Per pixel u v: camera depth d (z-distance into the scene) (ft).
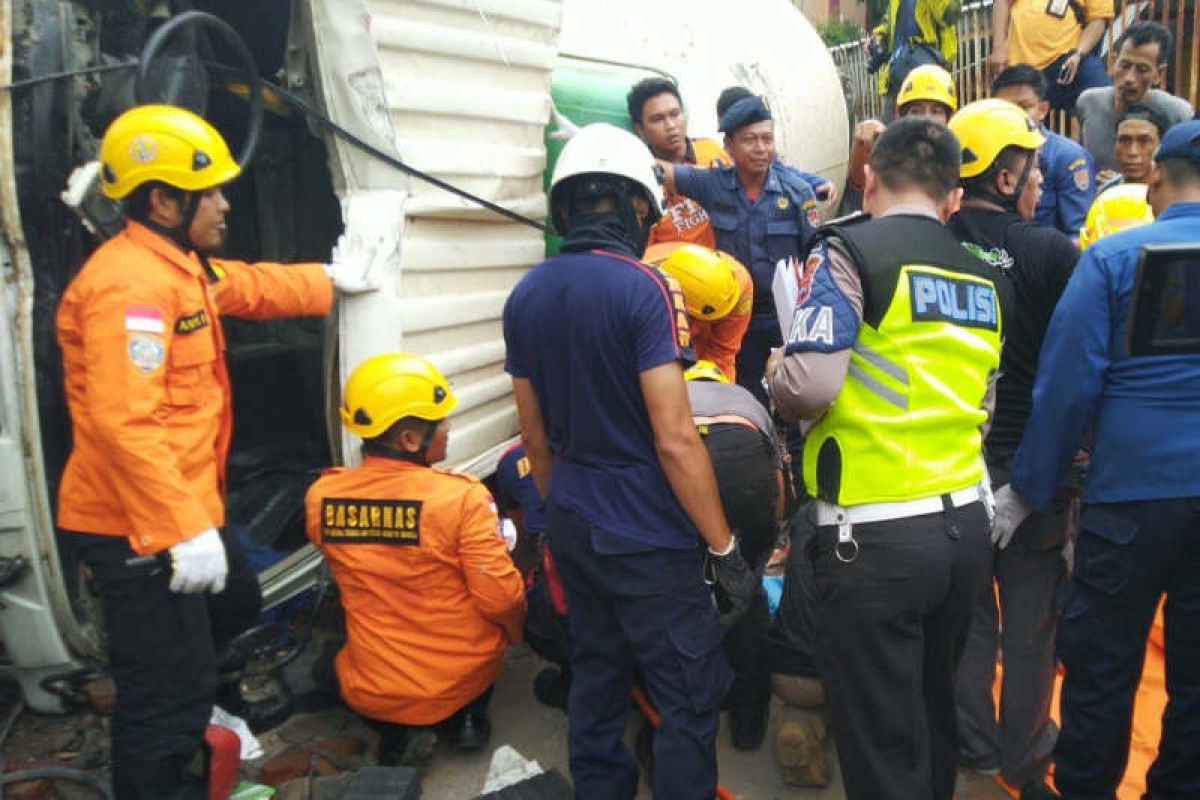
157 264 7.87
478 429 12.16
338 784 9.23
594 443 7.59
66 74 8.87
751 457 9.07
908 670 7.35
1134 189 10.63
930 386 7.20
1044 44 20.26
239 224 14.17
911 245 7.28
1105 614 7.90
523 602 9.77
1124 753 8.16
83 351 7.85
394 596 9.49
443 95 10.97
